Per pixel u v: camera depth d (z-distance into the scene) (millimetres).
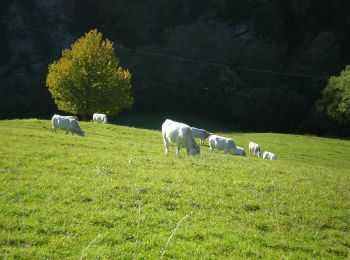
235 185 18828
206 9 129375
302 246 13195
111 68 66125
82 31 123688
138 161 22109
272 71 115188
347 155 54812
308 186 20641
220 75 105688
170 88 111000
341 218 16281
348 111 84125
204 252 11695
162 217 13805
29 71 111938
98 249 11234
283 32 126000
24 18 117750
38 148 23422
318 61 110375
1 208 13219
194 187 17625
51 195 14844
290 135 70562
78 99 64812
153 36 126875
